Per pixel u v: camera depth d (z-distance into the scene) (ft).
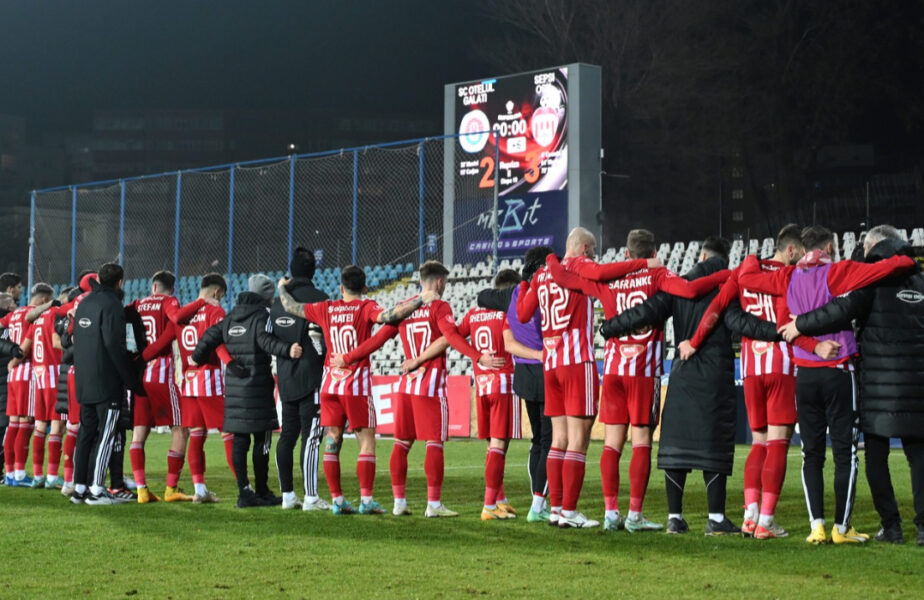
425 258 79.41
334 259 81.05
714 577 17.60
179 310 28.55
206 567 18.65
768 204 133.08
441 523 24.31
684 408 22.16
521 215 77.66
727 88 125.80
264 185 80.33
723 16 126.00
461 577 17.66
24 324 33.04
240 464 27.66
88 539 21.81
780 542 21.25
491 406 25.53
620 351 22.61
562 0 126.00
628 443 52.65
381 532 22.79
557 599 15.97
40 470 33.78
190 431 29.14
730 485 33.65
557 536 22.17
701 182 128.88
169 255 78.48
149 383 28.84
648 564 18.81
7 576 17.89
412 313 25.34
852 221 127.24
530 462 25.39
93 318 27.71
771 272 21.29
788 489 31.73
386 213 79.82
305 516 25.57
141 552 20.21
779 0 123.85
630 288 22.24
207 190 80.18
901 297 20.53
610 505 23.07
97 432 28.27
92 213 77.61
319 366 26.99
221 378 28.76
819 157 158.61
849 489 20.93
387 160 79.30
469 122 80.84
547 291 23.17
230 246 70.59
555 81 76.74
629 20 123.75
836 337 20.84
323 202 80.33
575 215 75.20
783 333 20.86
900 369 20.48
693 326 22.27
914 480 20.84
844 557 19.47
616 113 125.80
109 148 276.41
